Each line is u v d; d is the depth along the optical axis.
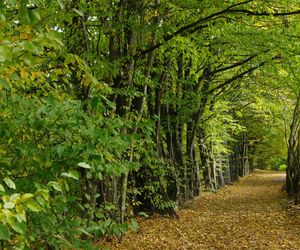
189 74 19.55
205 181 30.84
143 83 11.87
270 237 12.41
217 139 30.98
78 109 4.22
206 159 30.28
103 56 10.46
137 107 13.04
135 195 14.53
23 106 4.09
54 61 5.53
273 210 18.80
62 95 5.08
